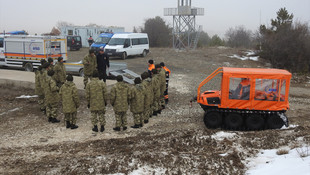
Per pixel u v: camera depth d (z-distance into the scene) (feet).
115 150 23.47
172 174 18.95
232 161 20.70
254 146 23.71
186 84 51.72
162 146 24.04
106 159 21.29
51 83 29.94
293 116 34.22
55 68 35.76
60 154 23.02
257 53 89.04
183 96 43.50
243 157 21.57
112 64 52.70
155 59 81.30
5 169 20.25
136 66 68.54
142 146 24.14
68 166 20.27
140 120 29.81
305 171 16.70
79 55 88.12
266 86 27.48
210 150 23.11
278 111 27.86
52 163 21.06
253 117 28.07
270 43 80.38
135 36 82.74
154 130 29.12
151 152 22.59
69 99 28.12
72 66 53.31
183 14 104.53
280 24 85.05
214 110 28.78
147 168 19.81
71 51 100.89
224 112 28.91
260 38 87.35
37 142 25.79
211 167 19.88
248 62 83.15
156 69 32.78
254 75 27.40
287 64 78.59
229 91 28.09
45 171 19.69
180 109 36.81
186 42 128.47
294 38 77.05
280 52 77.82
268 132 26.84
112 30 123.24
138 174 18.93
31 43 54.44
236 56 91.71
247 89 27.76
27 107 36.88
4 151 23.67
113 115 34.12
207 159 21.12
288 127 28.45
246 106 28.04
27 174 19.33
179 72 64.44
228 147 23.49
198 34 108.06
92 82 27.45
